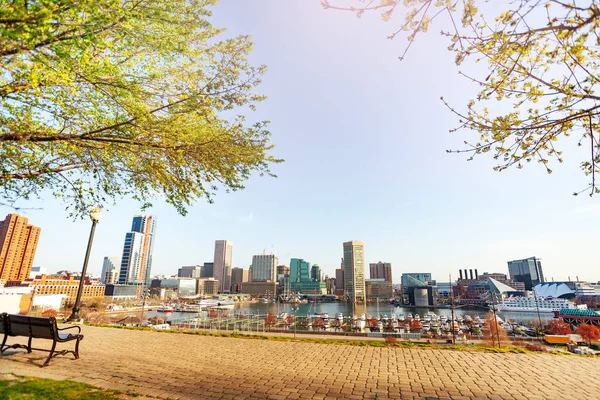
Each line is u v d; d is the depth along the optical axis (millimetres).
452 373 7082
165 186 7590
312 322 137875
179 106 6488
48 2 3652
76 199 8281
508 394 5715
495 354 9016
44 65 4551
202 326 91812
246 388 5902
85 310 123688
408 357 8625
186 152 6840
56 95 5945
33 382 5312
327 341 10859
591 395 5645
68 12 4254
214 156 7086
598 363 8031
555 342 59969
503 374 7016
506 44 3609
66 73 4699
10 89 5242
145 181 7742
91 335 11180
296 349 9555
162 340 10625
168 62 6520
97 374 6348
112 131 6484
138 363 7508
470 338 88312
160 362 7703
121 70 5773
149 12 5500
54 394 4855
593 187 4492
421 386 6160
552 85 4066
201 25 6523
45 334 7207
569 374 7020
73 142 6457
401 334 91250
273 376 6738
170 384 5980
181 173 7355
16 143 6535
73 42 4340
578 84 4090
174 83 6531
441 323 139375
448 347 9969
